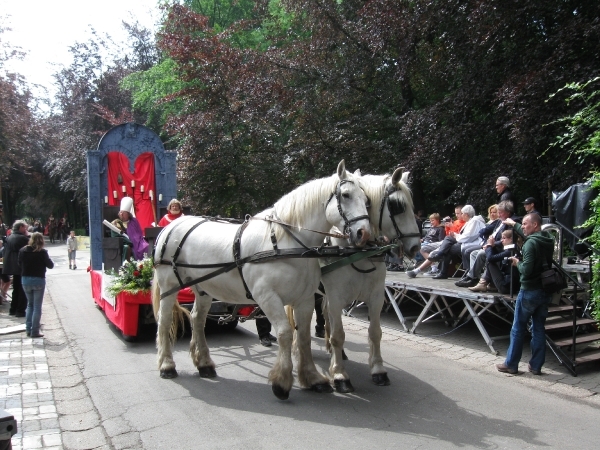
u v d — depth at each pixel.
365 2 14.80
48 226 40.41
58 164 29.08
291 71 15.01
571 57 9.26
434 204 18.56
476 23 10.41
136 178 10.16
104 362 6.47
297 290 4.82
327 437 4.11
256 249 4.92
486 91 10.84
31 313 8.07
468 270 7.49
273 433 4.21
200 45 14.59
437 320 8.81
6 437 2.37
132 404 4.96
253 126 14.02
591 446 3.90
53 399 5.19
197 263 5.50
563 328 6.17
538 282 5.52
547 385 5.39
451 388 5.30
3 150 22.95
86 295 12.48
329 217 4.69
